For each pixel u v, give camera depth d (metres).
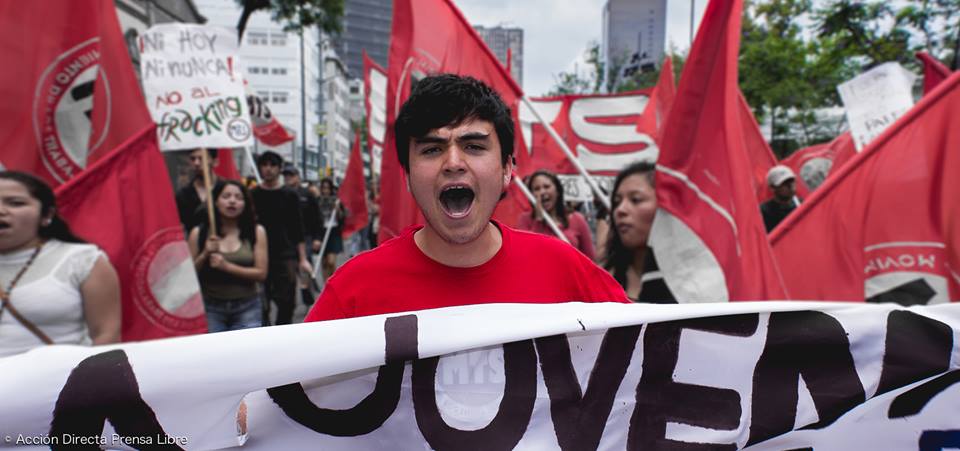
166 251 3.14
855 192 2.92
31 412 1.32
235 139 4.75
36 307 2.32
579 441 1.53
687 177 2.66
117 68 3.11
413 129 1.42
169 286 3.13
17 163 2.90
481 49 3.95
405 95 3.73
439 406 1.51
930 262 2.77
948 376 1.60
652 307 1.55
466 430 1.51
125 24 13.16
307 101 65.06
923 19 12.98
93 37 3.08
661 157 2.72
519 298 1.53
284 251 5.72
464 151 1.41
